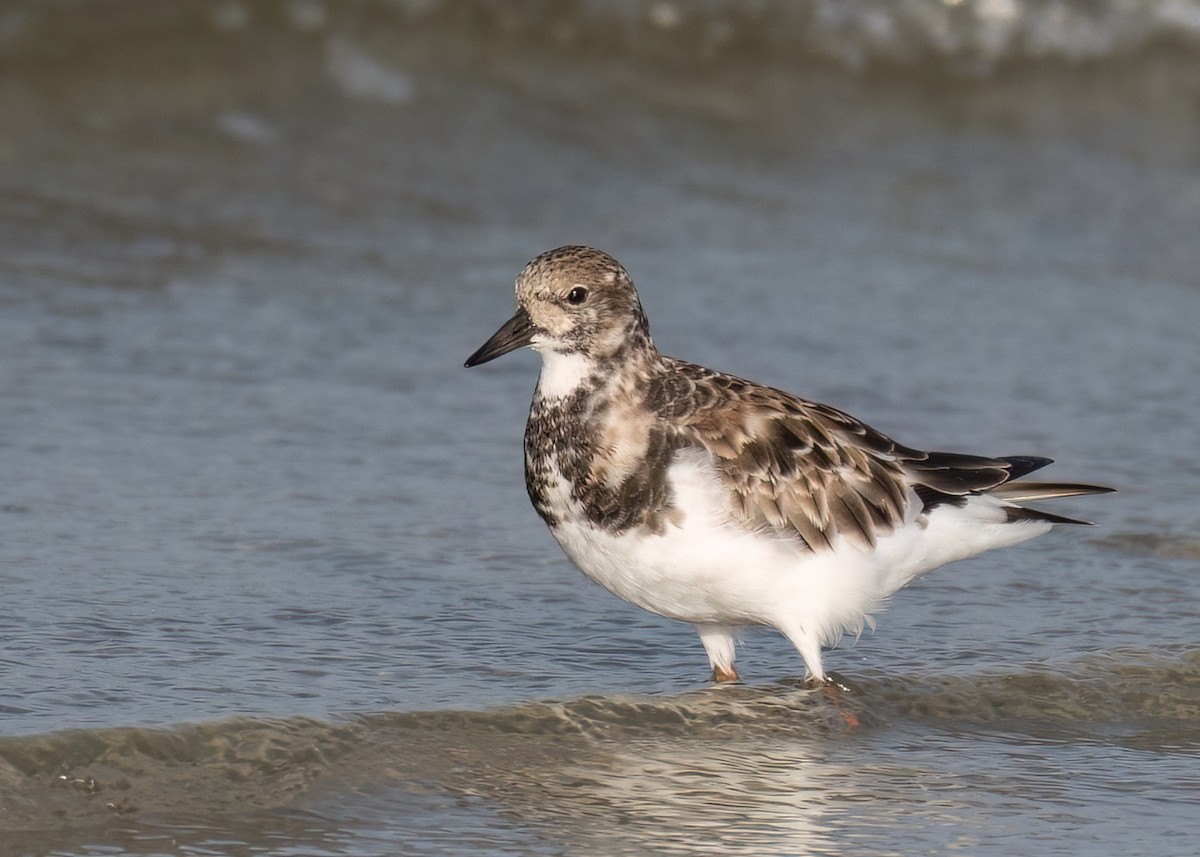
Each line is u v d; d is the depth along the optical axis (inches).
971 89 1003.3
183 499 506.6
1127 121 992.2
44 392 576.1
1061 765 382.3
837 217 828.0
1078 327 711.1
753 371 638.5
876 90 989.8
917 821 350.9
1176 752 392.5
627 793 357.7
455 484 537.3
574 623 449.7
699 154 880.9
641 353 405.4
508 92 897.5
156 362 612.4
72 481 511.5
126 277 684.1
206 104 832.9
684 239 778.2
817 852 335.6
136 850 322.0
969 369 657.0
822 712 400.2
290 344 640.4
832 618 405.1
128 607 430.6
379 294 695.1
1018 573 488.1
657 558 394.3
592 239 767.7
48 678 385.1
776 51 984.3
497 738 375.9
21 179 751.7
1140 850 341.1
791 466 398.9
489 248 749.9
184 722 363.6
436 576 470.3
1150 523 522.6
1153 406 628.1
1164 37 1043.3
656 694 404.8
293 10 890.7
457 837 335.3
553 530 411.8
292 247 730.8
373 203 780.6
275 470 534.9
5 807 331.0
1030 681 421.4
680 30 964.6
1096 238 829.8
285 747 360.2
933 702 410.6
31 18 846.5
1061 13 1032.8
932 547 415.2
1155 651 439.5
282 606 440.5
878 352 668.1
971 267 778.2
